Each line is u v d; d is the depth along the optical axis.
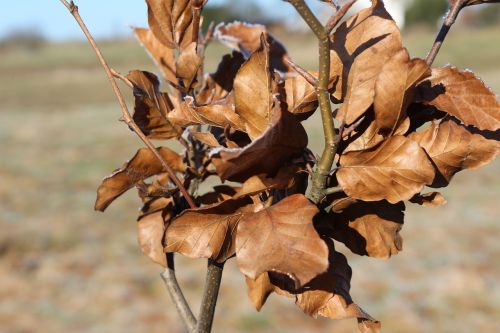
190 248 0.63
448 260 4.27
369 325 0.67
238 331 3.33
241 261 0.59
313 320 3.46
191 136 0.73
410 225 5.06
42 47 26.86
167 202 0.76
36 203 5.80
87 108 12.64
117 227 5.09
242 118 0.64
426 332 3.33
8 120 11.16
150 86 0.72
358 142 0.65
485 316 3.50
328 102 0.61
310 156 0.63
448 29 0.67
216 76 0.80
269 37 0.83
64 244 4.73
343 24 0.66
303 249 0.59
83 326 3.44
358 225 0.67
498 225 4.96
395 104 0.63
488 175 6.53
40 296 3.83
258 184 0.62
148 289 3.94
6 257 4.49
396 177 0.62
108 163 7.40
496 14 23.58
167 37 0.75
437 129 0.65
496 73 14.05
